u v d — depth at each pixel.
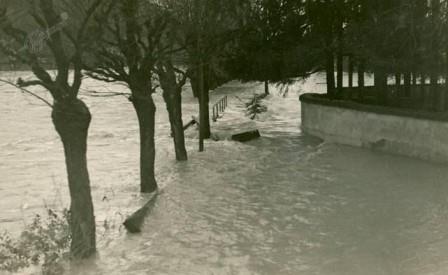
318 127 22.72
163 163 17.50
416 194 12.29
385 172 14.82
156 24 11.87
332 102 21.28
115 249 9.12
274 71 24.25
